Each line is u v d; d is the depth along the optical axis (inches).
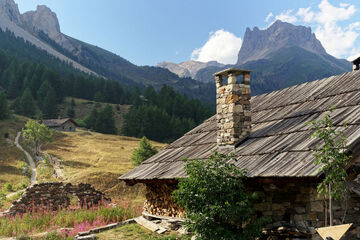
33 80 6387.8
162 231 478.3
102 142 3523.6
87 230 556.4
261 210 388.2
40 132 2898.6
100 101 6761.8
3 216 792.3
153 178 495.5
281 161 362.6
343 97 450.6
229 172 365.7
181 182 379.6
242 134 480.7
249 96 499.2
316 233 340.5
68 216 669.3
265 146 420.8
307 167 323.3
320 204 351.6
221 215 343.3
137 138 4293.8
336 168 297.1
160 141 4621.1
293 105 518.9
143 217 580.7
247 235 348.5
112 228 543.8
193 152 535.5
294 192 361.7
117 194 1494.8
